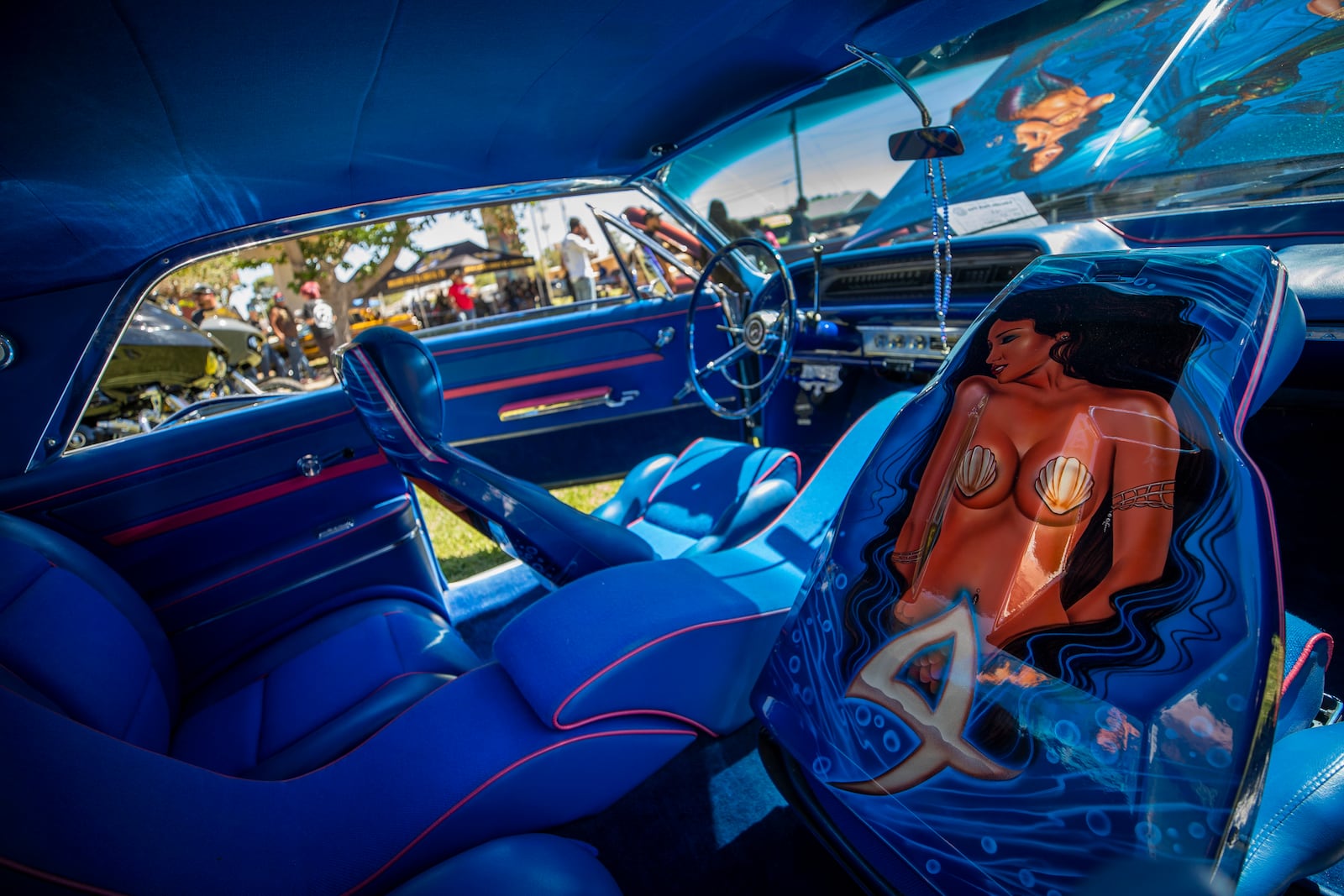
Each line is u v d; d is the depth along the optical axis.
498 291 8.05
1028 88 3.42
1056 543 0.76
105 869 0.61
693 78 1.73
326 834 0.87
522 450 2.79
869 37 1.61
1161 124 2.29
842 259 2.56
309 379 6.57
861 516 0.96
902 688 0.82
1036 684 0.72
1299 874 0.65
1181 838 0.61
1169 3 2.53
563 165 2.25
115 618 1.41
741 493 2.02
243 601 1.99
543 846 0.88
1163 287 0.87
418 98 1.41
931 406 0.97
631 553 1.38
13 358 1.72
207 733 1.48
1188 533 0.69
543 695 0.96
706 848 1.41
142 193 1.47
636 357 2.79
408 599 2.15
